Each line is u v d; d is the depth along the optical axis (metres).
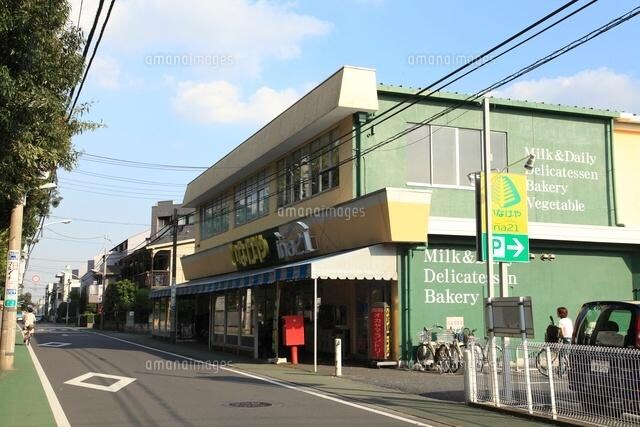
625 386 8.76
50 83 9.03
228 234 31.95
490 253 12.91
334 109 19.44
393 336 18.33
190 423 9.48
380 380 15.27
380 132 20.02
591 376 9.33
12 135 8.25
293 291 26.02
